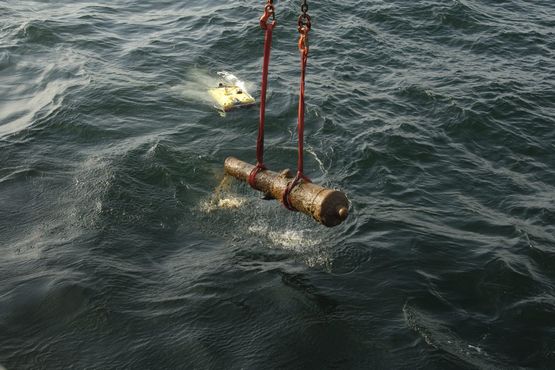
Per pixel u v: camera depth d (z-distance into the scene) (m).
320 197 8.00
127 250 11.17
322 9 24.09
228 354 8.88
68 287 10.02
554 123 16.42
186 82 18.61
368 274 10.63
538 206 12.98
